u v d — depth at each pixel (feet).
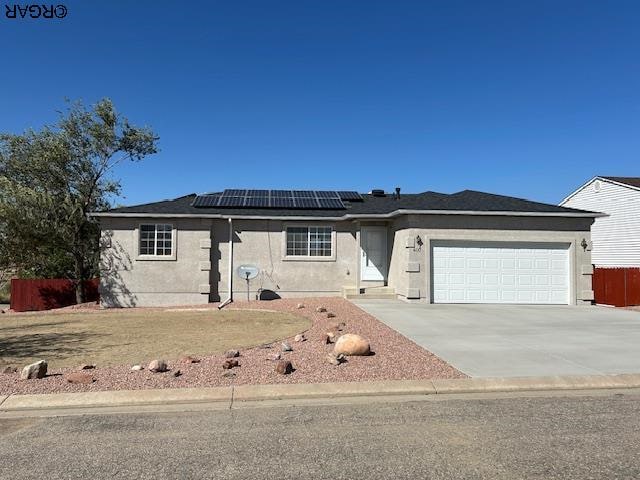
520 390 23.22
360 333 36.42
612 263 90.58
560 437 17.04
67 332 40.16
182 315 50.75
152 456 15.70
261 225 65.57
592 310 51.44
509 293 57.00
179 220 64.03
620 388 23.66
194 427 18.38
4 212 63.72
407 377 24.45
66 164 71.20
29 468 14.87
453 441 16.76
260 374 24.94
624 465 14.75
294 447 16.34
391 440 16.90
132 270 63.31
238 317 47.83
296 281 65.67
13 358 30.09
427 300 55.72
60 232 69.67
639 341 33.73
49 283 71.77
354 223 66.39
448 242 56.70
